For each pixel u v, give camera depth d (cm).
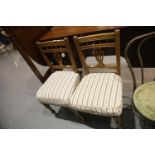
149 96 111
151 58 190
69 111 189
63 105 149
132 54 195
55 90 150
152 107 104
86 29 171
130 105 166
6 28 153
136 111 106
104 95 126
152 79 185
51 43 145
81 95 134
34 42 193
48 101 154
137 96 114
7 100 248
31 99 233
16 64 349
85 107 127
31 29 188
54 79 165
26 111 215
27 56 182
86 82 146
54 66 173
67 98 141
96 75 150
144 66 204
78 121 173
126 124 152
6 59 388
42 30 206
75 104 132
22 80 286
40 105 215
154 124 98
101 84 137
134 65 208
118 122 133
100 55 139
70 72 168
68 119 180
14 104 235
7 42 419
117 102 118
